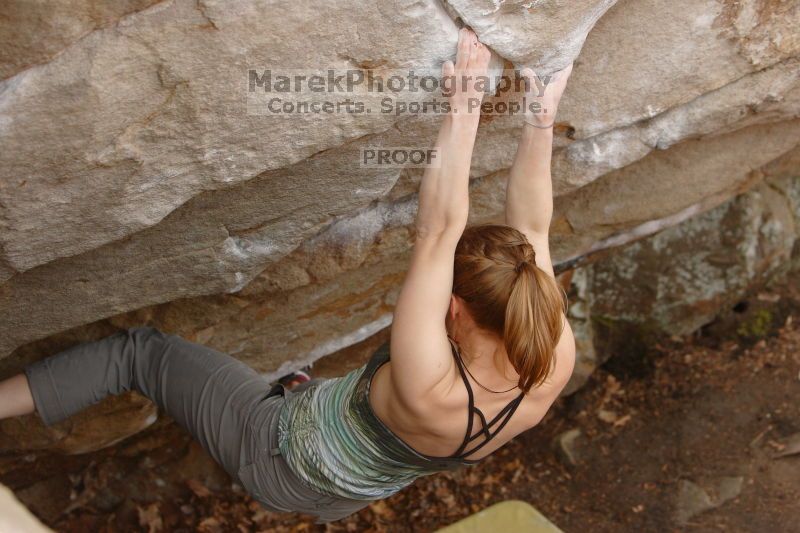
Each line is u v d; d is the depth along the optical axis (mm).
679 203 4406
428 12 2203
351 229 3393
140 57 1993
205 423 2979
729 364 6660
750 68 3158
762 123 3775
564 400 6590
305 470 2777
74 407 3078
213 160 2311
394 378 2387
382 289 4051
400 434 2564
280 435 2859
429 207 2371
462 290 2359
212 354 3076
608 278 6516
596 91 3057
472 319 2387
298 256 3385
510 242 2383
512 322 2252
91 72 1956
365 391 2617
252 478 2908
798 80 3309
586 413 6484
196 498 5457
